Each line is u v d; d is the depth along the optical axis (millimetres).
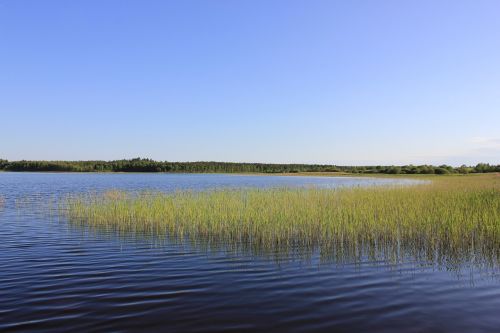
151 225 17234
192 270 10711
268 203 19703
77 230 17016
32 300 8266
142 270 10703
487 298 8406
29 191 41062
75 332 6684
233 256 12344
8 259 11945
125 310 7719
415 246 13641
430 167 103062
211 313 7590
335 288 9125
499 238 13500
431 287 9180
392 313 7582
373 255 12430
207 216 17125
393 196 21844
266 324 7094
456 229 13758
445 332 6727
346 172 133000
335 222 15211
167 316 7434
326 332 6762
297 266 11133
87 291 8883
